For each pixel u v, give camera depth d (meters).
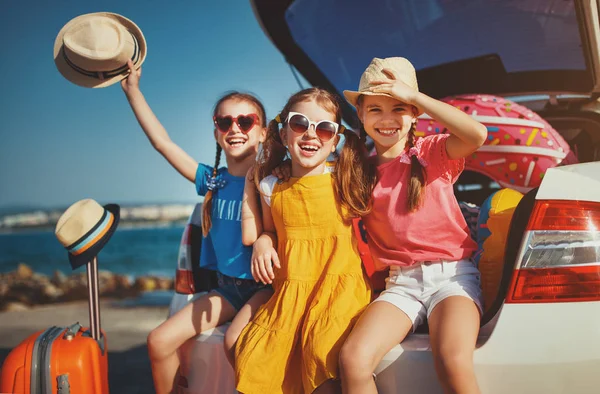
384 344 1.47
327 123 1.85
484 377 1.34
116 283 10.77
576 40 2.87
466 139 1.69
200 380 1.79
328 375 1.51
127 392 3.15
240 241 2.05
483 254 1.80
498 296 1.50
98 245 1.99
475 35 3.19
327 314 1.63
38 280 11.11
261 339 1.66
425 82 3.57
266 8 3.19
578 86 2.86
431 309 1.63
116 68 2.28
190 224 2.20
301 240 1.82
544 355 1.32
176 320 1.85
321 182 1.81
